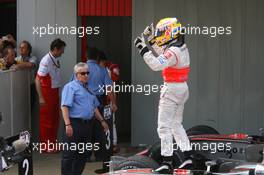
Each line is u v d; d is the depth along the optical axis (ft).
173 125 91.81
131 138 146.10
